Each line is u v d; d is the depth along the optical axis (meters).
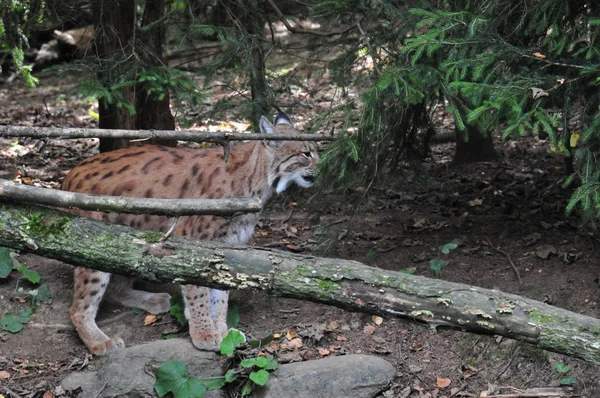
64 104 12.88
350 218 7.08
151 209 4.82
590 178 5.25
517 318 4.47
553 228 7.31
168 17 7.58
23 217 5.04
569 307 6.15
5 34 6.76
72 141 10.33
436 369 6.04
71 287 6.80
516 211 7.77
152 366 5.85
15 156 9.52
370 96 5.81
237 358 5.97
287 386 5.68
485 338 6.18
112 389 5.74
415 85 5.73
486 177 8.91
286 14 8.21
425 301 4.61
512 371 5.93
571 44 5.51
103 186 6.39
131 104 7.29
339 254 7.23
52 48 15.08
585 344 4.34
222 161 6.53
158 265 4.92
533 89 5.11
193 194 6.42
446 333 6.32
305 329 6.39
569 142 5.85
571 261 6.69
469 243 7.25
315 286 4.77
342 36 7.26
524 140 10.05
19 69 6.85
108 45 7.74
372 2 6.42
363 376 5.73
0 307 6.50
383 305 4.68
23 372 5.98
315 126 6.48
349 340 6.33
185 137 5.34
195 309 6.12
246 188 6.53
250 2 7.69
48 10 7.45
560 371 5.75
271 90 7.60
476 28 5.42
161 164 6.52
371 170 6.70
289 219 8.07
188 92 7.10
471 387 5.87
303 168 6.69
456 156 9.45
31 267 6.99
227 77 7.86
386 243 7.39
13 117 11.91
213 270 4.89
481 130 5.56
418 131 7.80
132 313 6.68
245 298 6.87
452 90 5.68
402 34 6.39
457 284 4.66
